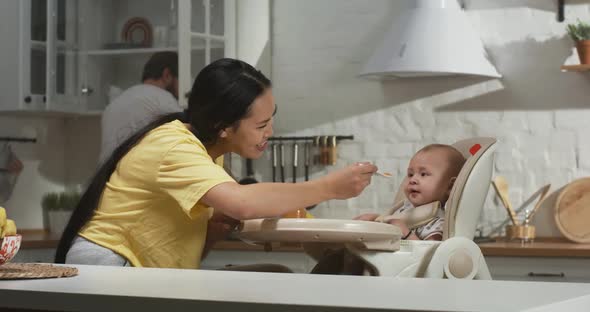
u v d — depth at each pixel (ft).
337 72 15.49
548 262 12.55
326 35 15.57
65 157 17.33
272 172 15.89
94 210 7.24
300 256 13.76
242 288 4.20
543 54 14.20
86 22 15.60
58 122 17.19
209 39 15.24
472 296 3.85
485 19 14.46
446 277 6.91
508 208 14.03
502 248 12.71
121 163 7.17
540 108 14.23
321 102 15.60
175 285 4.36
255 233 6.70
